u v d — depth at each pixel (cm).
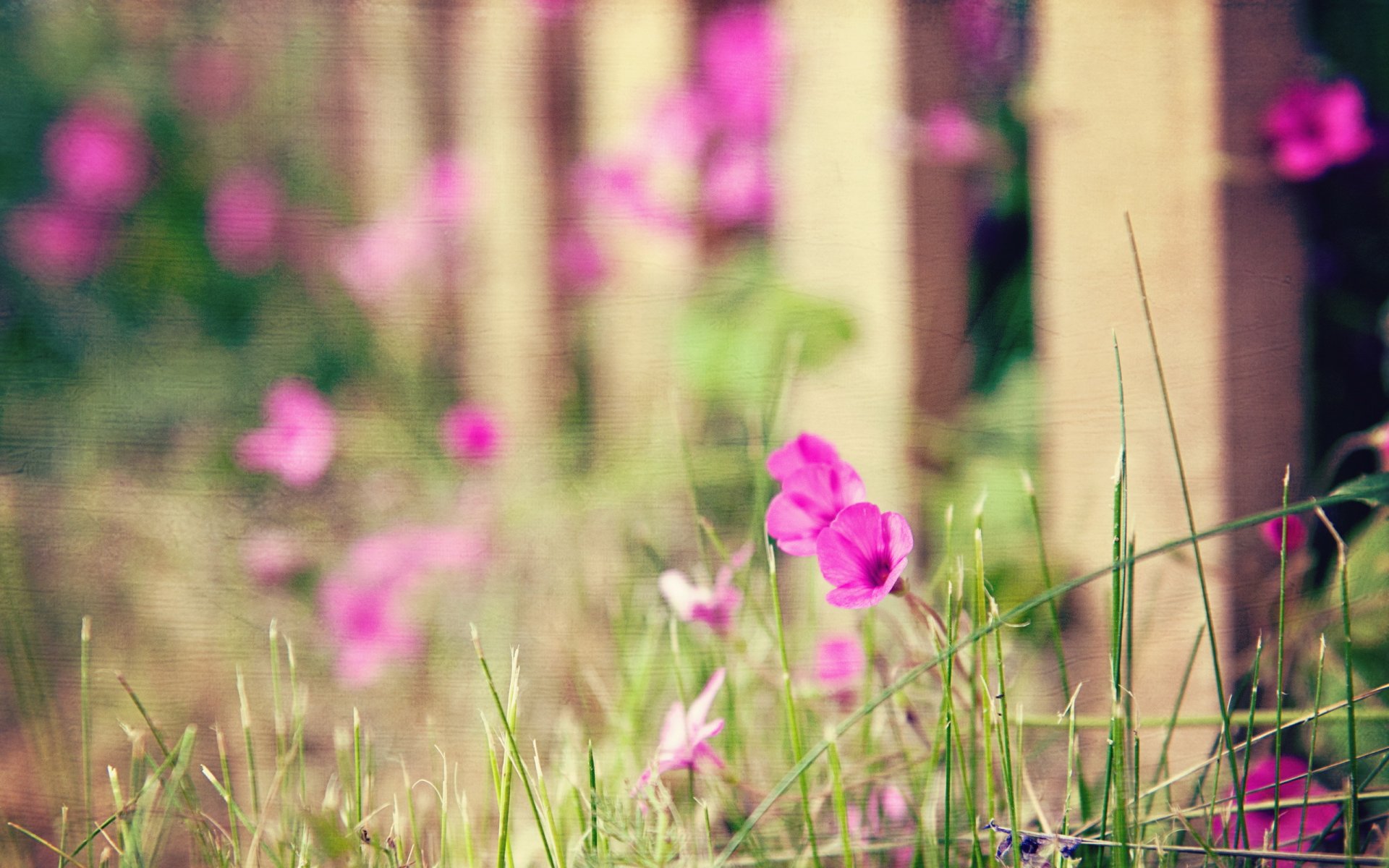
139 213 268
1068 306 178
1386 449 173
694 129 236
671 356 225
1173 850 160
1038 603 157
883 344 197
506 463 228
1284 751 168
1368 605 168
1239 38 175
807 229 213
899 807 165
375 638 183
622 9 245
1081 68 178
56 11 258
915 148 194
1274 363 175
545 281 251
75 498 190
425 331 263
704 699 165
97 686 177
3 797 171
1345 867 158
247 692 179
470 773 171
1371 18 176
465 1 253
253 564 195
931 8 192
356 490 223
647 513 197
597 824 162
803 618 177
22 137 269
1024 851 159
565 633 179
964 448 186
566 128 256
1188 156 175
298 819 163
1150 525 175
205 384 241
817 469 161
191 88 264
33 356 243
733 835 165
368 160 270
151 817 166
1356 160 178
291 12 251
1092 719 164
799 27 215
